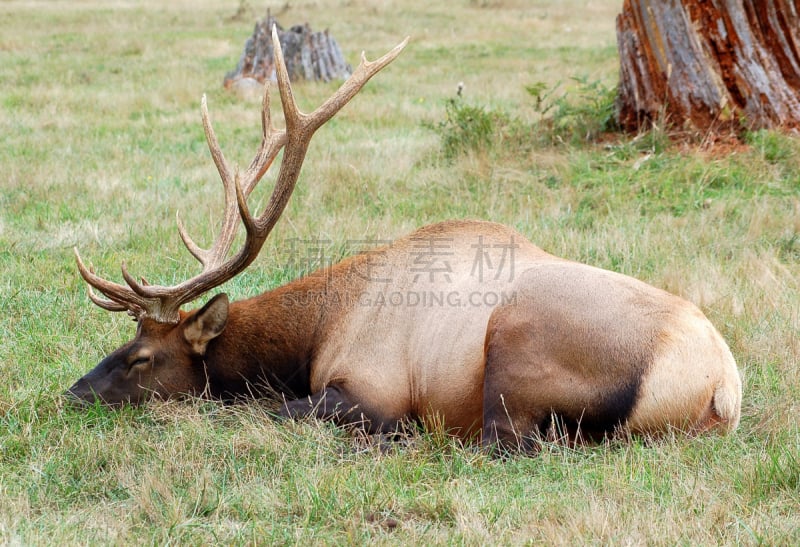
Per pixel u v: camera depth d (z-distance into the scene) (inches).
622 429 464.1
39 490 438.0
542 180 967.0
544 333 471.2
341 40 2410.2
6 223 871.1
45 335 625.6
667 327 466.3
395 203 915.4
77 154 1168.2
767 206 854.5
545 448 464.8
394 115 1411.2
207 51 2224.4
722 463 444.1
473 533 393.1
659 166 962.7
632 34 1052.5
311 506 419.8
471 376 493.7
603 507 410.9
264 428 491.8
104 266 758.5
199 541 393.1
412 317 517.7
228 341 537.0
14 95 1584.6
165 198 954.1
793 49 1001.5
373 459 470.9
